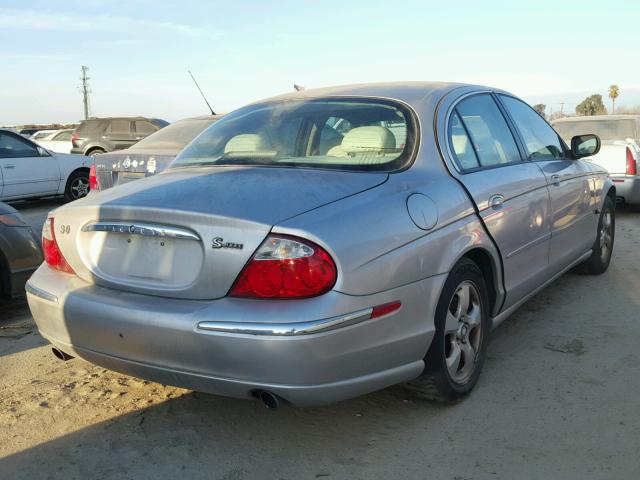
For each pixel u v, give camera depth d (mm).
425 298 2969
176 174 3391
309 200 2768
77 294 2961
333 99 3795
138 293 2844
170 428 3180
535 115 4918
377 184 3023
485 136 3943
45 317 3125
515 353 4055
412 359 2967
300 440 3047
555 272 4633
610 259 6273
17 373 3885
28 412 3352
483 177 3611
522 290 4008
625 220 9219
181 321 2623
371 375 2768
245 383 2586
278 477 2742
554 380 3629
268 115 3838
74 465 2859
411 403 3371
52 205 12992
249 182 3008
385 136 3393
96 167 6902
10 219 5000
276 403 2607
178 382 2762
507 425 3127
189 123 7715
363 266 2660
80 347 3004
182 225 2713
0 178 11484
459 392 3318
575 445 2926
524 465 2775
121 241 2926
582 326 4508
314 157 3383
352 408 3340
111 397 3523
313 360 2527
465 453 2887
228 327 2537
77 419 3279
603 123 10969
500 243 3611
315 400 2615
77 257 3068
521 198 3916
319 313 2521
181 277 2740
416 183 3152
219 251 2617
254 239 2578
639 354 3963
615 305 4949
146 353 2754
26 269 5055
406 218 2924
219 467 2830
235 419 3264
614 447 2900
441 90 3826
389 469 2779
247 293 2582
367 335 2686
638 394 3422
